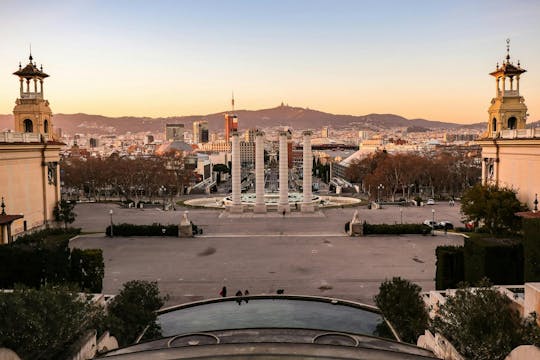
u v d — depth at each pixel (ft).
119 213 412.98
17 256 158.61
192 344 125.08
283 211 400.06
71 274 169.37
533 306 110.11
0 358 90.74
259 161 410.72
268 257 246.47
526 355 95.50
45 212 336.29
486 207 262.67
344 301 170.91
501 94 336.90
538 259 134.72
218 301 175.11
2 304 105.40
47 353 107.14
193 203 502.79
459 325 111.04
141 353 109.09
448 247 173.78
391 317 143.13
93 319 125.39
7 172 284.82
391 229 302.25
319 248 266.77
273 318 156.87
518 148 293.84
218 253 257.14
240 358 102.68
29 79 349.41
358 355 105.29
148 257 248.93
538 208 271.28
